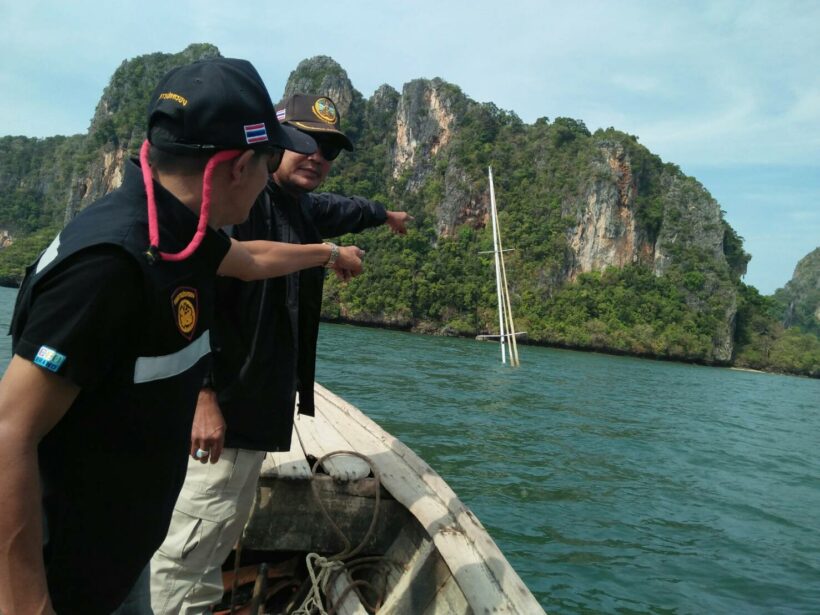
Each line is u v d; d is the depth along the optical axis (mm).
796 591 4605
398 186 87625
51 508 972
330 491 2613
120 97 109500
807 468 9812
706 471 8719
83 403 941
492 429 10016
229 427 1967
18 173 117188
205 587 2037
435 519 2373
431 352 28172
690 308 72125
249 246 1612
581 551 5008
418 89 93312
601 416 13289
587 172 78938
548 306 67812
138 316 939
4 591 849
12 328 972
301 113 2113
